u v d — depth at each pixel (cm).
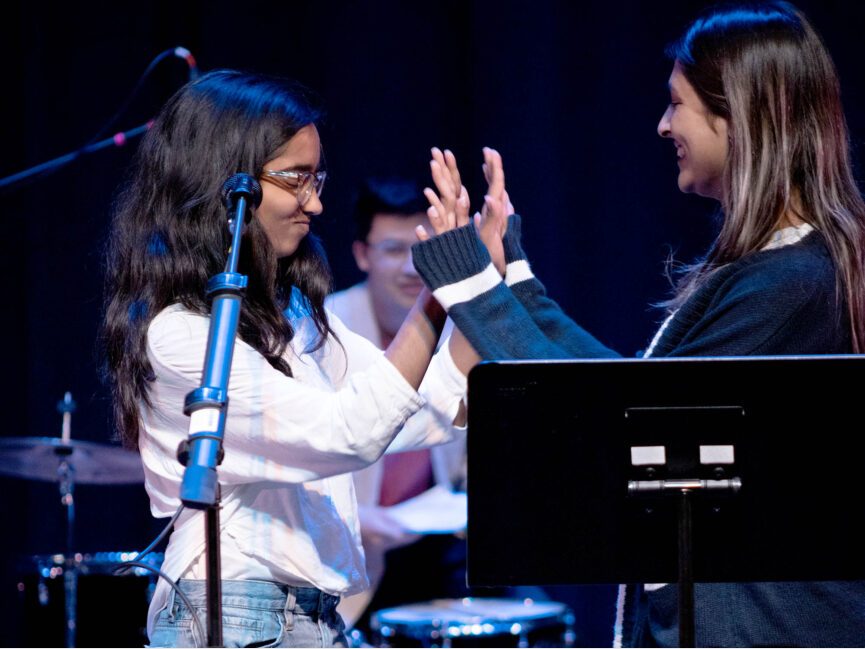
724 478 360
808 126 428
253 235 436
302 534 431
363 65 991
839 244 417
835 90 437
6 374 1034
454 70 992
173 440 435
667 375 356
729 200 433
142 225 449
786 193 423
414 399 412
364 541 866
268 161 444
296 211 449
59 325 1009
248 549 420
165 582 431
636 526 365
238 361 412
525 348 423
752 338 399
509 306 430
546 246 961
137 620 873
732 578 370
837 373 355
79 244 1003
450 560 891
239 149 441
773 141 426
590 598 977
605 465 360
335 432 405
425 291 441
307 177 449
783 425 359
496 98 969
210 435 329
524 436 358
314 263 484
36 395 1005
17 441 880
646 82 959
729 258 431
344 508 455
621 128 962
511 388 355
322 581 430
